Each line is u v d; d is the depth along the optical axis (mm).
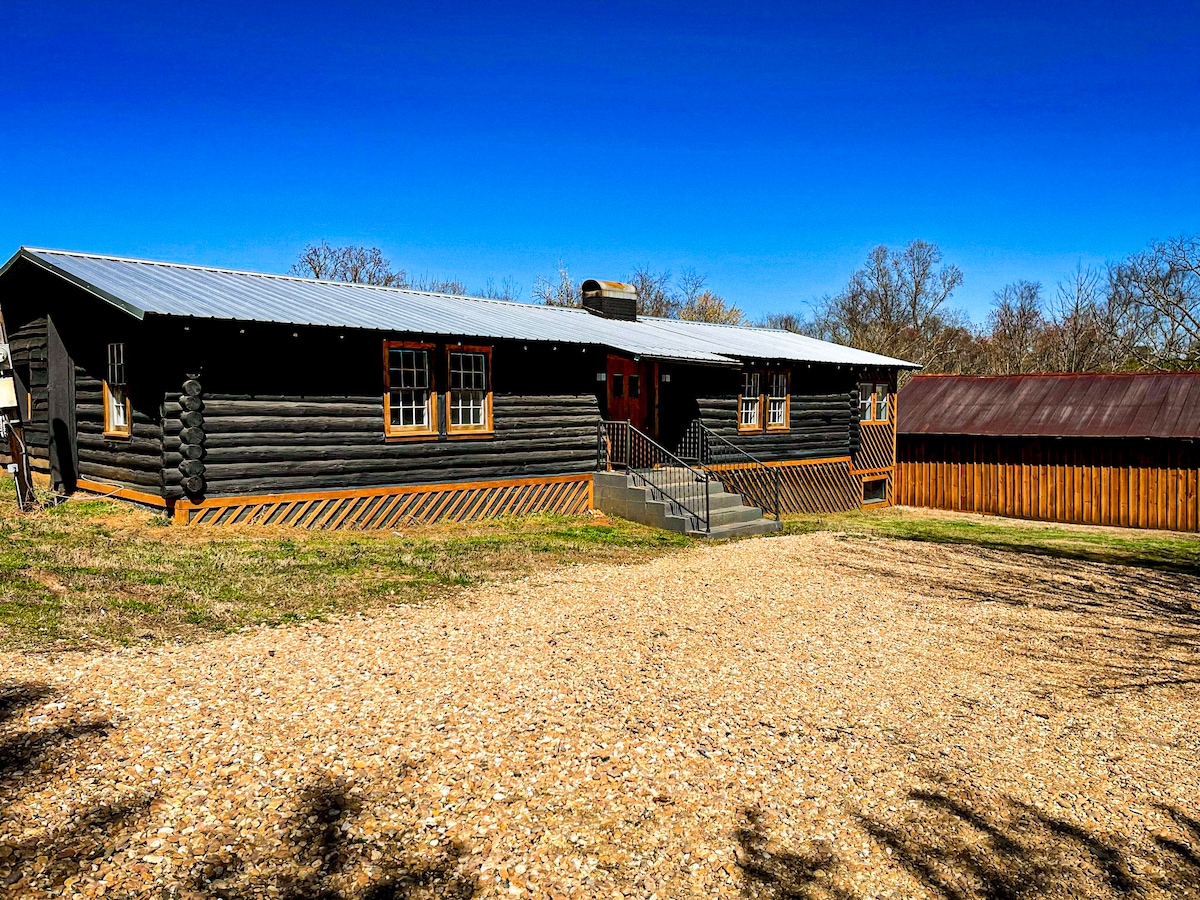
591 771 5191
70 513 12102
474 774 5020
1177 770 6035
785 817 4926
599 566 11352
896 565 12953
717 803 4992
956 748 6105
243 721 5453
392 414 13656
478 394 14727
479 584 9773
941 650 8492
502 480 14961
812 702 6734
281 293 13906
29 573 8562
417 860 4184
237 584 8852
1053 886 4523
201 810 4422
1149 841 5051
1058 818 5238
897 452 26406
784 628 8812
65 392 14164
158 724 5301
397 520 13555
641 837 4566
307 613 8055
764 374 20656
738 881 4293
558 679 6656
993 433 24359
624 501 15750
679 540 14086
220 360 11672
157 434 11844
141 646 6711
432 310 15367
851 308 55625
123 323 12562
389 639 7375
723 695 6672
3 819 4180
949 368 52000
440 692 6199
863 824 4949
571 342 14953
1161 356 41125
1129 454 22328
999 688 7477
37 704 5414
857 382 23562
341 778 4848
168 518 11578
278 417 12250
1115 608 10859
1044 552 15562
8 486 15156
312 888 3916
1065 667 8211
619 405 17766
